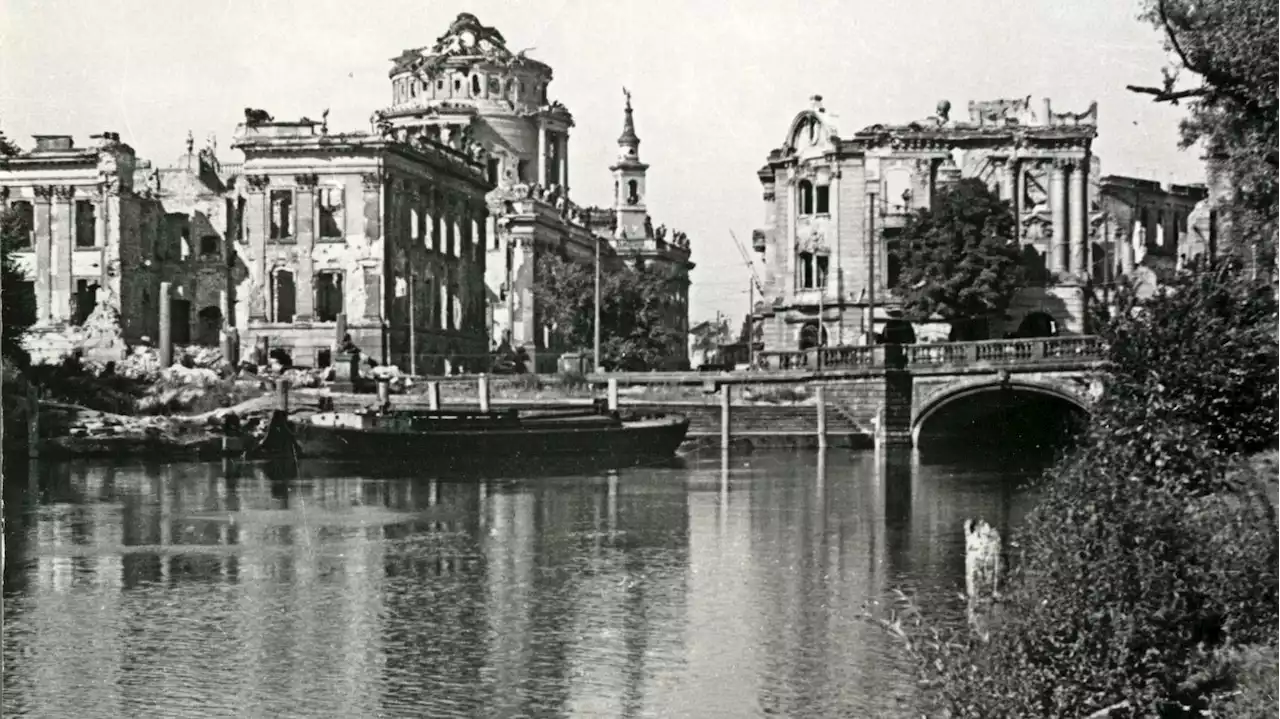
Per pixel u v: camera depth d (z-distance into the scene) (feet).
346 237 389.19
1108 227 415.85
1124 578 83.71
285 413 260.21
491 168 578.25
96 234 390.63
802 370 324.80
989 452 299.99
